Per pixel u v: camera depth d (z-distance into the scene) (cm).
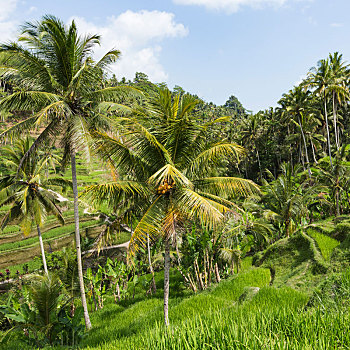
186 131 849
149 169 902
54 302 1084
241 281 1230
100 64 1172
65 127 1109
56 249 3097
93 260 2297
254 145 5794
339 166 2406
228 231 1413
